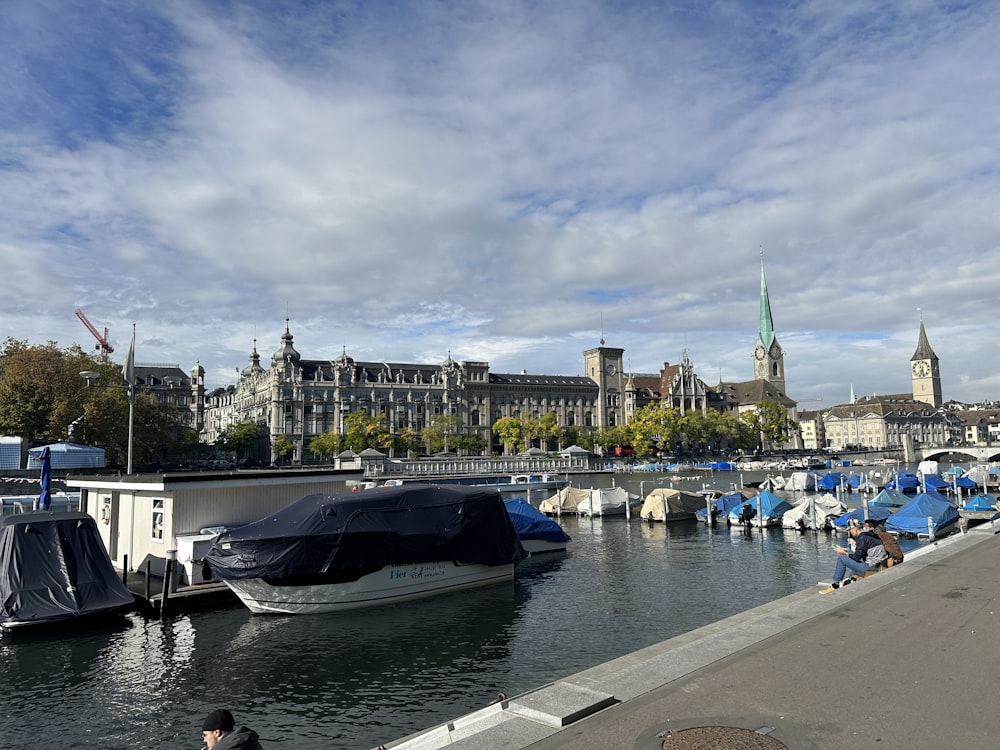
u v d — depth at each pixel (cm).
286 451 18325
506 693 2522
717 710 1280
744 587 4238
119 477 4350
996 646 1644
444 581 3922
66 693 2519
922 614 1956
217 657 2891
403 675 2709
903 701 1311
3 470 8319
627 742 1147
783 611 2020
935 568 2639
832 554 5372
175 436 17700
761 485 10969
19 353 11088
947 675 1450
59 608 3161
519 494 11312
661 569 4812
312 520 3488
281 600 3406
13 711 2369
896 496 7556
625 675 1482
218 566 3353
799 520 6638
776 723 1216
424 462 15150
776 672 1485
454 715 2341
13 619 3059
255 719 2311
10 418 10444
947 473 10612
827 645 1677
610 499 8150
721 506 7556
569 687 1399
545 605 3769
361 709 2391
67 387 11125
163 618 3338
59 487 7544
